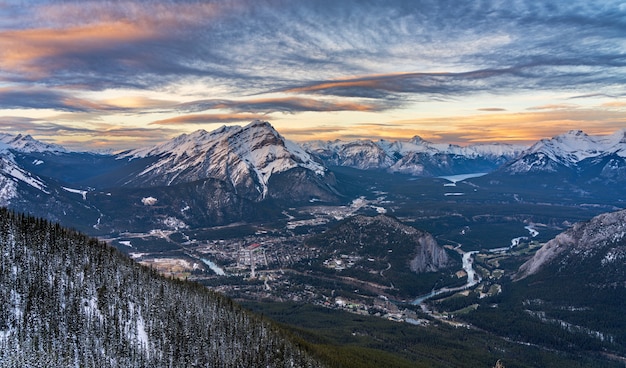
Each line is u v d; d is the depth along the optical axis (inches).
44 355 7726.4
